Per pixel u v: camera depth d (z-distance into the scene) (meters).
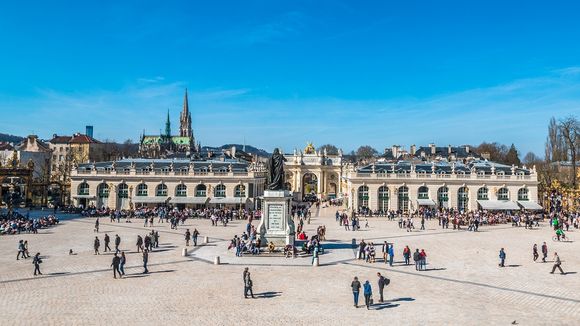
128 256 53.22
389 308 33.97
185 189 115.12
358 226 82.94
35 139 181.38
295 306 34.22
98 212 99.81
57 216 98.31
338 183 197.00
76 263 48.62
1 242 62.06
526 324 30.61
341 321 30.91
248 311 32.88
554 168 154.88
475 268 48.56
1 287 38.41
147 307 33.47
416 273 46.03
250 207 114.00
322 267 48.44
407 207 115.94
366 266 49.25
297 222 96.94
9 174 108.94
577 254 57.62
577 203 113.81
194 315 31.78
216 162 123.06
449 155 182.12
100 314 31.66
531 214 101.56
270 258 52.56
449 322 30.91
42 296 35.84
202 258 52.34
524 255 56.34
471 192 115.19
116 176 113.81
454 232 79.31
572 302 36.00
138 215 99.00
